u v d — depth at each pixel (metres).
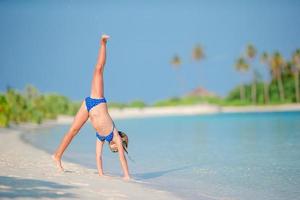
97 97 10.59
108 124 10.55
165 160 15.12
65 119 66.25
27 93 59.94
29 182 8.65
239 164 13.82
